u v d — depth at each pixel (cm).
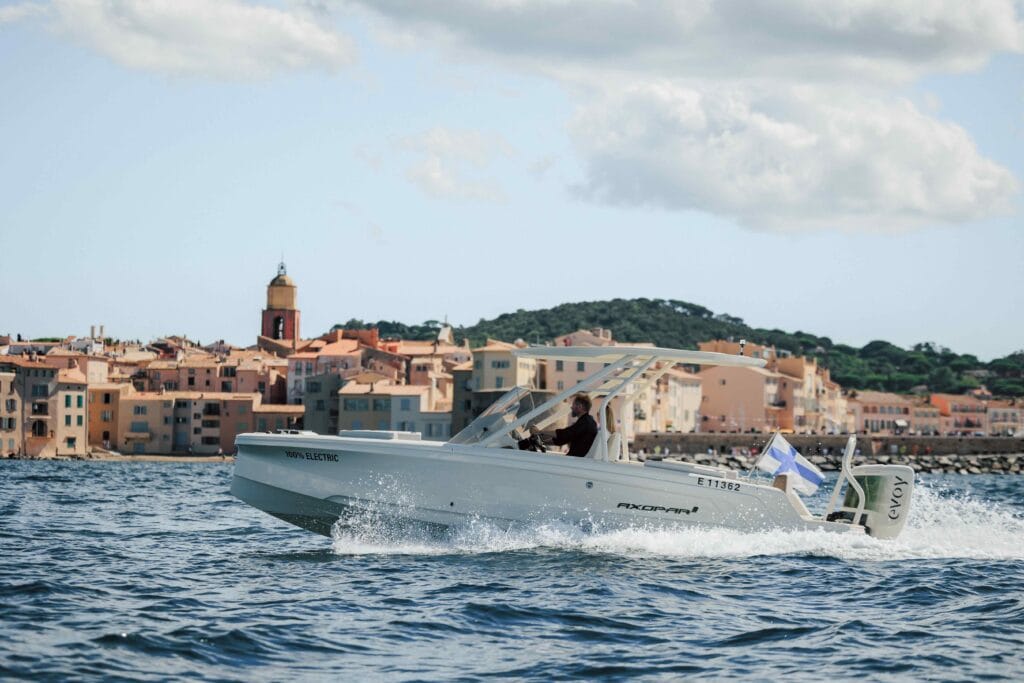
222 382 18112
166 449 16650
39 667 1386
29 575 2070
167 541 2752
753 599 1908
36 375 15488
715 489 2350
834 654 1543
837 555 2327
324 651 1523
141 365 19112
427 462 2284
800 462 2452
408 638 1600
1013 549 2509
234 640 1553
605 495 2305
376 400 15475
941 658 1524
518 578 2020
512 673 1427
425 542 2309
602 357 2395
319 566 2186
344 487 2294
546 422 2391
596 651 1546
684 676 1423
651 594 1911
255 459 2336
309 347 19812
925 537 2634
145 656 1461
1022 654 1550
